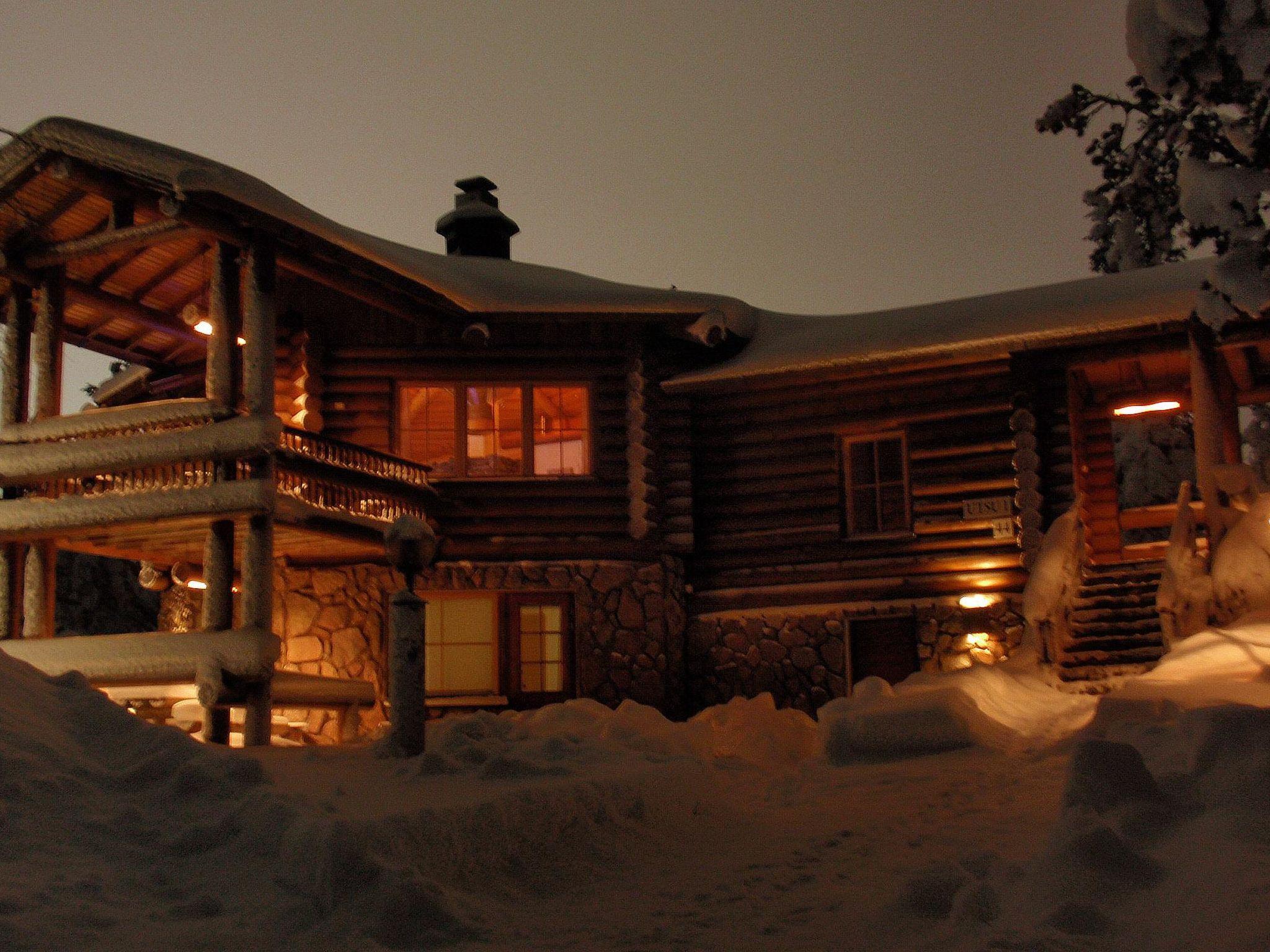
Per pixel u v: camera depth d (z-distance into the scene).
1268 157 9.07
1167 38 8.98
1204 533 18.20
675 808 7.70
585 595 16.08
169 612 17.17
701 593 16.73
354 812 5.71
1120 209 12.66
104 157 12.31
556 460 16.56
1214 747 5.46
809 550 16.22
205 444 12.35
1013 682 12.69
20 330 14.01
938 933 4.79
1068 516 14.12
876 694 10.97
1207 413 13.45
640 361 16.61
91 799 5.73
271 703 12.02
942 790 8.34
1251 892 4.12
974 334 14.87
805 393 16.48
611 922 5.43
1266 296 8.85
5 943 4.21
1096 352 14.59
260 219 12.36
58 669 12.53
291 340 16.45
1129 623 13.80
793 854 6.79
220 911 4.94
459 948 4.92
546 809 6.50
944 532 15.43
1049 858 4.80
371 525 14.11
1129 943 4.21
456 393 16.50
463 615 16.16
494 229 21.02
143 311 15.11
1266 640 10.86
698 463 17.00
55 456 13.08
